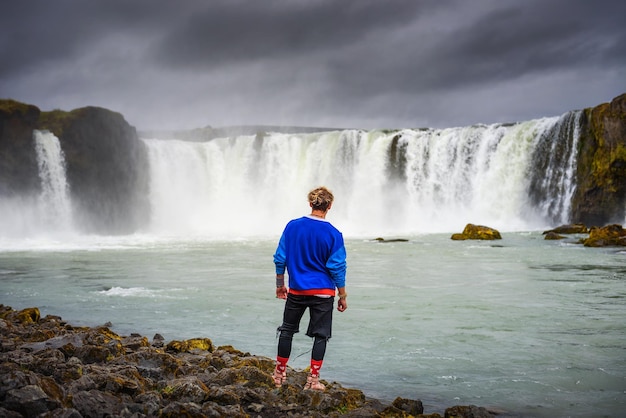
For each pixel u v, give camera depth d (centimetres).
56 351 559
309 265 491
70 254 2325
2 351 609
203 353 652
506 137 4144
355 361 643
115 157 4472
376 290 1167
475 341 721
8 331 737
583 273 1427
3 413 356
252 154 5034
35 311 883
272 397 470
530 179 4022
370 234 3547
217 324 859
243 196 5025
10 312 899
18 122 3834
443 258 1898
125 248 2638
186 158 5034
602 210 3625
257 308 987
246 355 647
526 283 1254
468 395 523
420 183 4447
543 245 2391
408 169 4484
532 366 608
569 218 3797
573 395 515
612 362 616
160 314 946
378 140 4597
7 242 3181
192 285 1295
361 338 749
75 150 4188
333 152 4759
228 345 698
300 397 472
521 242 2572
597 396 511
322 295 485
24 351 598
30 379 400
